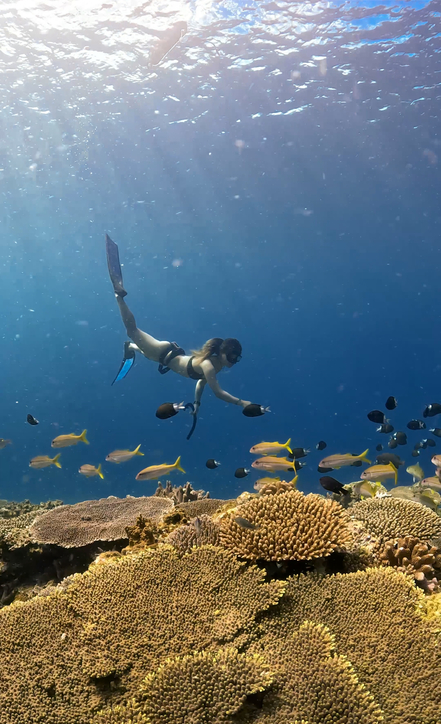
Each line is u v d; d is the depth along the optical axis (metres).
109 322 86.12
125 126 27.27
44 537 5.03
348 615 3.20
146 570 3.48
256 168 33.59
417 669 2.83
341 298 81.44
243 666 2.69
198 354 7.69
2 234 42.56
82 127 26.86
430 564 3.98
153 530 4.43
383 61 22.03
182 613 3.15
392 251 54.31
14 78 21.75
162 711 2.51
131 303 80.25
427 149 30.34
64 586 3.78
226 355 7.57
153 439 80.75
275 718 2.51
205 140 29.56
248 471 7.76
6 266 53.44
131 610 3.17
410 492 6.82
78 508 5.87
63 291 67.75
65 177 32.81
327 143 30.05
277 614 3.21
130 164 32.06
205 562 3.52
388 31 20.09
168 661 2.73
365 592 3.37
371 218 43.69
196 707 2.50
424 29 19.92
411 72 22.75
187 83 23.50
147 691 2.63
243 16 18.92
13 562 5.12
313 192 37.81
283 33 20.14
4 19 17.94
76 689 2.75
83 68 21.45
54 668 2.86
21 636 3.05
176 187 36.47
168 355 8.25
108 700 2.69
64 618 3.18
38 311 75.94
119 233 45.66
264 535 3.66
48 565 5.19
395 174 34.22
